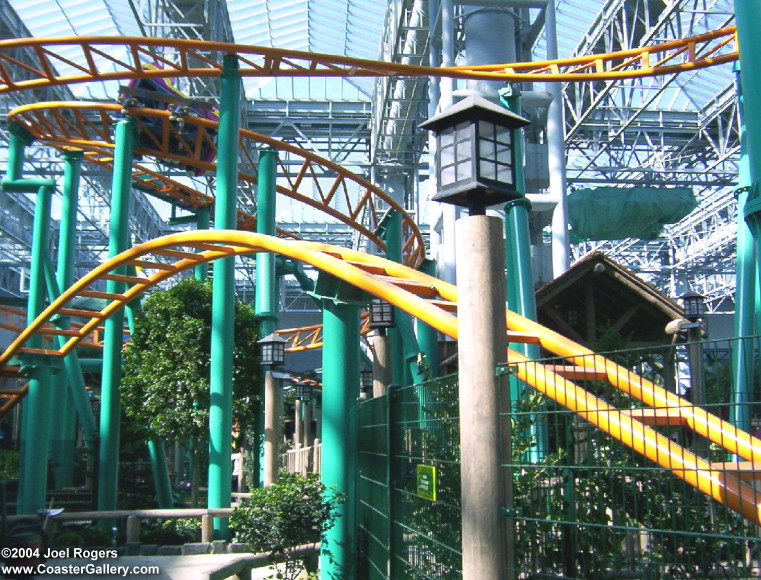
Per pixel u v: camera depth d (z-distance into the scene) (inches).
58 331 768.3
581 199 1565.0
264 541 414.9
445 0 1166.3
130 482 976.3
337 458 417.1
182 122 904.3
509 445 197.5
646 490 210.5
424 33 1375.5
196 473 790.5
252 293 2554.1
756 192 424.8
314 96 1893.5
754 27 427.2
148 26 1173.7
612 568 214.7
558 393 235.6
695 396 253.4
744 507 182.1
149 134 971.3
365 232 1125.7
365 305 431.8
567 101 1581.0
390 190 1931.6
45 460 741.3
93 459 854.5
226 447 658.2
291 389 1175.6
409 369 737.0
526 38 1301.7
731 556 204.4
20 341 743.7
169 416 762.2
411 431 283.0
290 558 437.7
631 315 685.3
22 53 1349.7
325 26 1626.5
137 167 1080.2
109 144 1005.2
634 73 796.0
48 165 1733.5
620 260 2338.8
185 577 442.9
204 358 781.9
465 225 207.5
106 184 1820.9
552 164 1171.3
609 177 1806.1
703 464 195.8
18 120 919.0
